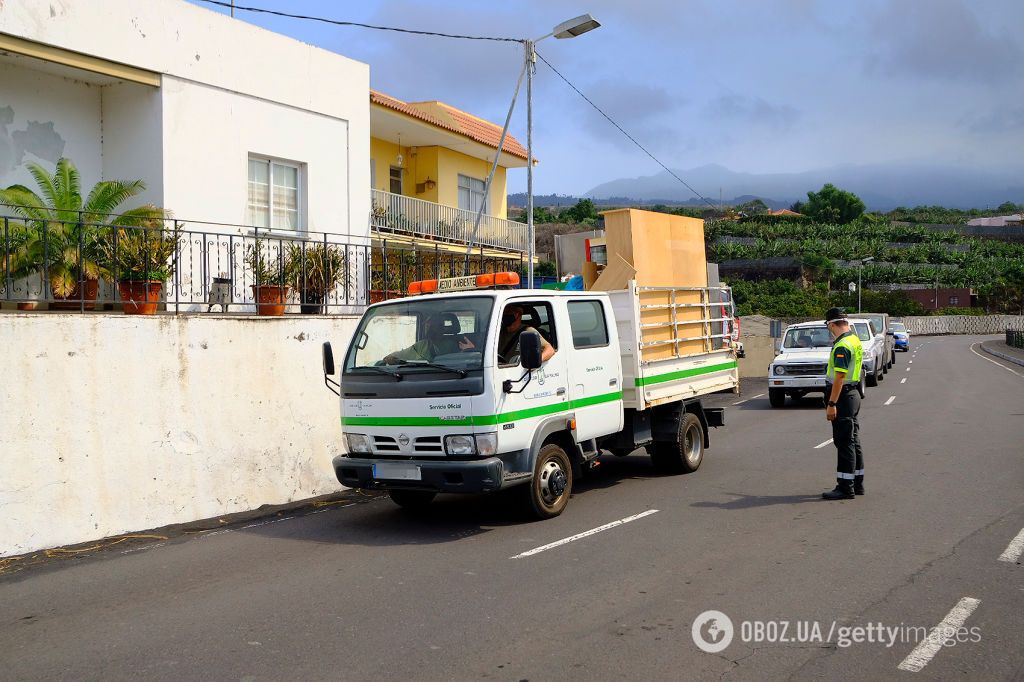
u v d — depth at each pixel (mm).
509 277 8562
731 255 84750
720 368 11977
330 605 5898
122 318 8797
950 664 4633
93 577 7023
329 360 8648
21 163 11953
